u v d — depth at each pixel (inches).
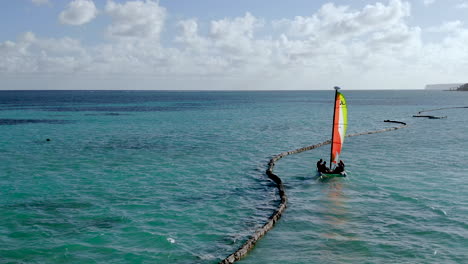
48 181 1332.4
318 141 2327.8
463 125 3312.0
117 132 2795.3
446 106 6510.8
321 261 735.1
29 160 1711.4
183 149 2015.3
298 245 808.9
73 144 2197.3
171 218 965.2
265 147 2089.1
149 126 3228.3
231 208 1047.0
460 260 731.4
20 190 1214.9
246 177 1398.9
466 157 1750.7
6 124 3353.8
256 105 7253.9
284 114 4776.1
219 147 2086.6
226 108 6161.4
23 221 936.9
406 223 921.5
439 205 1048.2
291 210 1028.5
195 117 4237.2
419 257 745.6
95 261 735.7
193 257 757.9
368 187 1243.8
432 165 1577.3
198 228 901.8
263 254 769.6
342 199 1119.0
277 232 879.7
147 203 1084.5
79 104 7140.8
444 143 2225.6
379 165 1588.3
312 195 1164.5
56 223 925.8
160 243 816.9
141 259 746.2
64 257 750.5
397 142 2283.5
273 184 1296.8
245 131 2866.6
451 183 1279.5
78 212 1005.2
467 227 889.5
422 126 3248.0
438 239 826.8
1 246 794.8
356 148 2058.3
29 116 4259.4
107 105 6840.6
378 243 810.2
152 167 1565.0
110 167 1563.7
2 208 1034.1
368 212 1003.9
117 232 872.3
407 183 1286.9
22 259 740.7
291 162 1680.6
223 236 857.5
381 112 5137.8
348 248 790.5
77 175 1422.2
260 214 1000.9
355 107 6382.9
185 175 1427.2
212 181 1339.8
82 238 837.8
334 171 1396.4
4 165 1601.9
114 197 1141.1
